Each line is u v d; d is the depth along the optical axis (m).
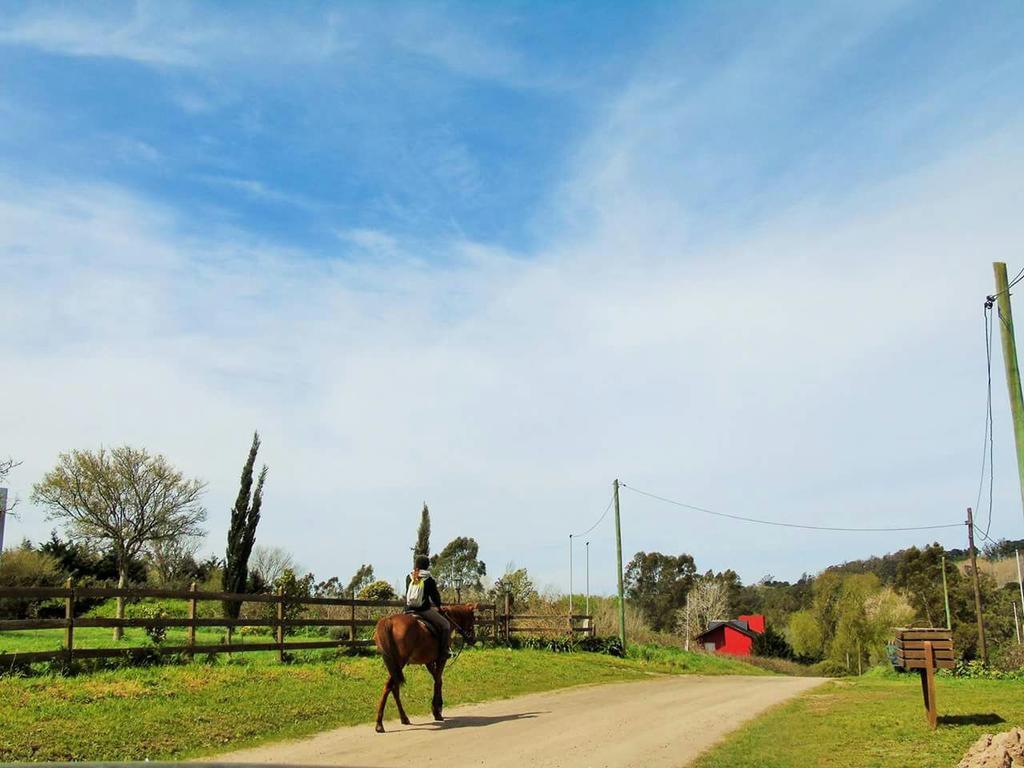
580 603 54.56
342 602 22.92
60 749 11.24
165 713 13.67
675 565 118.81
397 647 14.53
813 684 27.61
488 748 12.83
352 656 22.55
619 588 39.16
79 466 42.50
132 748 11.75
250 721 13.97
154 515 43.50
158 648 18.16
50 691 14.16
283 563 62.62
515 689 21.05
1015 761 10.21
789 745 13.37
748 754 12.58
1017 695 19.48
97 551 47.72
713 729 15.64
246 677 17.42
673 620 109.69
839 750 12.52
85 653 16.64
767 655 84.44
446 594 45.34
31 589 16.02
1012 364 18.09
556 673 25.19
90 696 14.17
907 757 11.57
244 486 45.53
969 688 22.42
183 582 53.56
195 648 18.72
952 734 13.15
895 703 18.12
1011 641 67.06
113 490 42.75
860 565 134.62
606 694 21.52
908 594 75.50
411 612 15.47
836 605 80.62
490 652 27.42
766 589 149.62
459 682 21.02
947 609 63.69
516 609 36.09
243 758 11.63
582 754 12.60
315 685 17.66
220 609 37.91
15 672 15.23
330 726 14.40
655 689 23.67
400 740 13.38
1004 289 18.41
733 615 123.56
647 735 14.67
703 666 39.22
